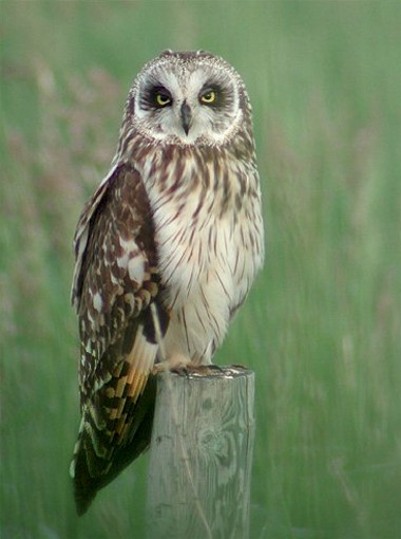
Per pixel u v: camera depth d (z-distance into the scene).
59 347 12.48
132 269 10.53
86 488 10.68
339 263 12.92
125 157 10.82
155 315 10.42
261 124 13.70
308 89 17.56
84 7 22.94
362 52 20.80
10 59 19.58
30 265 13.07
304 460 11.41
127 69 20.34
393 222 14.33
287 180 12.69
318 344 11.94
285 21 21.58
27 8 21.84
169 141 10.65
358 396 11.82
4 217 13.57
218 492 9.18
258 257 10.99
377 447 11.65
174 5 22.28
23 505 11.54
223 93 10.82
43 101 15.52
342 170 14.69
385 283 12.89
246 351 11.86
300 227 12.40
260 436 11.62
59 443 11.90
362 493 11.33
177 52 11.11
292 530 11.09
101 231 10.79
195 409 9.14
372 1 22.42
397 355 12.23
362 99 18.56
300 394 11.69
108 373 10.61
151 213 10.55
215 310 10.68
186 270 10.50
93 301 10.78
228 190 10.64
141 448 10.68
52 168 14.09
